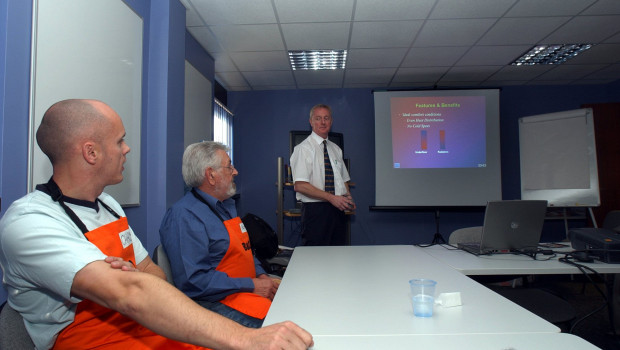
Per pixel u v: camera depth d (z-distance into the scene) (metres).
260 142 4.91
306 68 4.16
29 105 1.40
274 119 4.92
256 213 4.84
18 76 1.36
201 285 1.41
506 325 0.86
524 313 0.95
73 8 1.66
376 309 0.99
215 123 4.19
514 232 1.79
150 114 2.45
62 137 0.90
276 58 3.82
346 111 4.88
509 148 4.78
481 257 1.75
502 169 4.75
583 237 1.73
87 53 1.77
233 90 4.94
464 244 1.96
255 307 1.42
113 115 0.99
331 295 1.12
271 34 3.25
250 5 2.74
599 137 4.36
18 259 0.76
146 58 2.44
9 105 1.32
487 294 1.11
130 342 0.89
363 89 4.89
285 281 1.29
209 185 1.64
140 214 2.34
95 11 1.84
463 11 2.85
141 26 2.36
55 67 1.53
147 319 0.69
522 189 4.08
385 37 3.32
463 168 4.45
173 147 2.54
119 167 1.01
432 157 4.47
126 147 1.04
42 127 0.91
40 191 0.89
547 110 4.77
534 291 1.80
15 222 0.78
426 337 0.79
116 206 1.19
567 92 4.76
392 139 4.50
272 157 4.88
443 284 1.22
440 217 4.73
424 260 1.64
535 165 4.01
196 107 3.34
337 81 4.61
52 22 1.52
